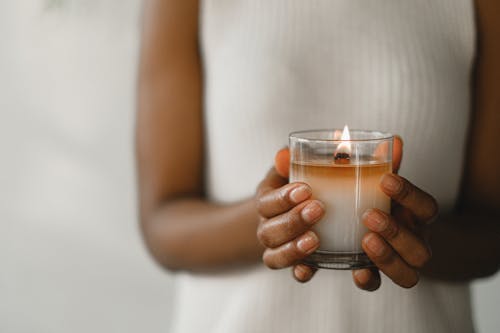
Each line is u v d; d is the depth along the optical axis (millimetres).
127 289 1873
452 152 917
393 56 897
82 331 1898
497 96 920
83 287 1887
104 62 1770
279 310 882
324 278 882
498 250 871
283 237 683
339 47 902
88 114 1802
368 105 899
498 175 923
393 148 758
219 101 921
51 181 1850
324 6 905
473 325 940
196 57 942
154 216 927
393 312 882
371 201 697
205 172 961
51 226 1866
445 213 921
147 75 952
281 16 908
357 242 698
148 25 960
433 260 860
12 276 1898
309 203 676
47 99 1811
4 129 1830
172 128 938
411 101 894
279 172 771
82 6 1754
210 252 870
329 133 741
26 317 1907
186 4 938
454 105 908
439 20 918
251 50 906
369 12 904
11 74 1807
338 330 873
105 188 1834
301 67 900
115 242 1855
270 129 898
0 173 1854
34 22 1774
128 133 1795
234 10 924
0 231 1876
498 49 917
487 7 919
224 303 914
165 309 1862
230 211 868
